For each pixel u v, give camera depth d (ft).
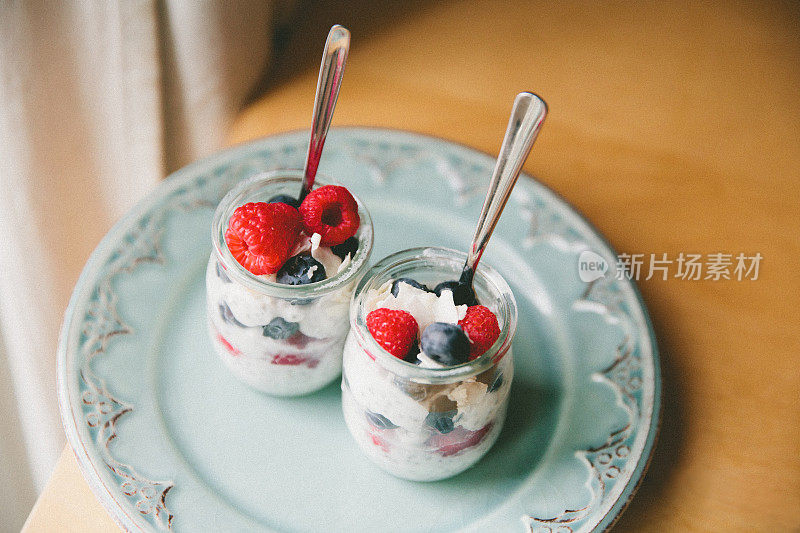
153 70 1.82
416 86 1.95
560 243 1.71
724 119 1.94
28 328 2.08
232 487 1.43
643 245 1.74
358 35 2.05
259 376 1.48
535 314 1.65
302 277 1.36
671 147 1.88
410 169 1.80
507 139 1.24
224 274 1.41
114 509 1.38
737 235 1.77
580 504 1.42
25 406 2.23
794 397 1.56
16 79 1.74
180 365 1.55
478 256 1.34
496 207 1.29
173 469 1.43
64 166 1.90
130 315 1.58
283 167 1.76
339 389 1.55
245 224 1.33
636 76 2.01
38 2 1.67
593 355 1.59
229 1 1.82
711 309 1.66
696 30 2.12
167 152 2.04
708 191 1.82
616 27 2.11
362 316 1.33
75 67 1.78
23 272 2.01
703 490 1.46
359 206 1.45
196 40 1.84
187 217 1.69
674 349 1.61
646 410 1.50
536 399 1.55
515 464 1.48
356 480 1.46
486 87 1.97
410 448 1.37
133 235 1.65
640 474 1.44
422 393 1.31
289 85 1.96
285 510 1.42
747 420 1.54
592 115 1.92
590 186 1.82
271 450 1.48
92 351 1.53
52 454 2.28
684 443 1.51
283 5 2.02
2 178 1.88
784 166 1.87
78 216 2.00
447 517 1.43
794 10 2.17
